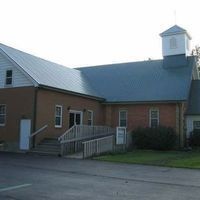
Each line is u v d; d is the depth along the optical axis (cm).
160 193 1076
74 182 1245
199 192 1106
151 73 3519
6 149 2598
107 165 1789
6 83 2681
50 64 3209
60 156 2230
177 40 3481
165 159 2069
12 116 2611
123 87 3428
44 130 2561
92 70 3872
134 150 2762
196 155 2347
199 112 3038
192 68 3394
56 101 2711
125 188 1151
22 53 2939
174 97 3044
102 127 2855
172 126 3045
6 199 945
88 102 3130
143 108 3200
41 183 1200
